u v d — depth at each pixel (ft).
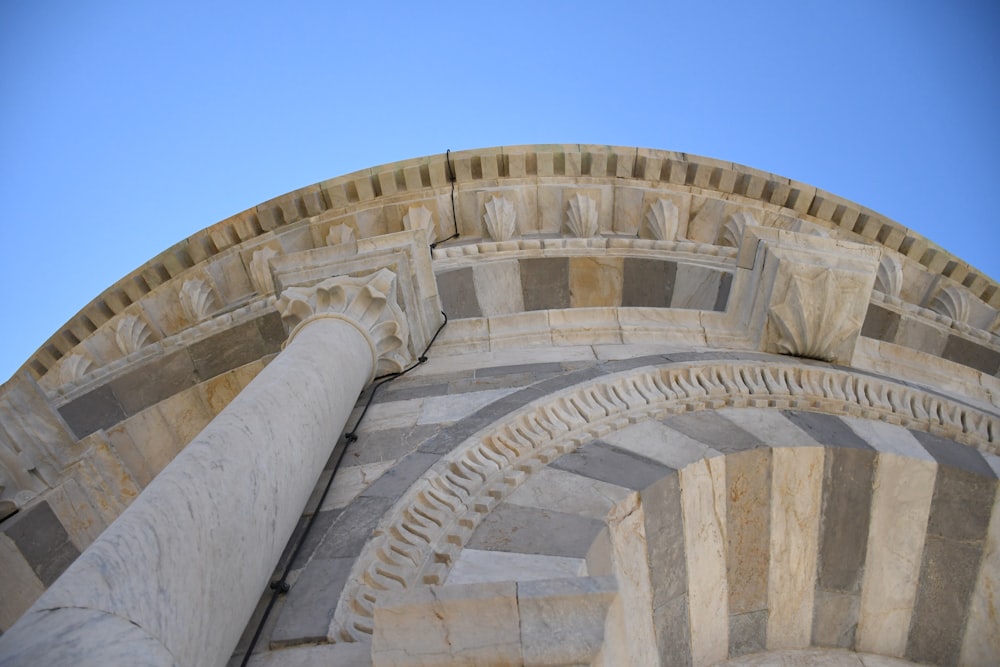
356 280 20.01
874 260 20.58
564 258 27.09
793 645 15.53
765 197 32.14
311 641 10.90
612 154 32.07
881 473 15.60
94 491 21.93
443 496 13.48
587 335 21.42
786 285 20.20
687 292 26.08
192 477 11.24
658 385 17.42
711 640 14.88
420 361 20.68
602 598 9.21
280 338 25.55
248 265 31.76
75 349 31.27
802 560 15.37
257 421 13.26
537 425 15.65
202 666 9.61
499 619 9.07
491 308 25.93
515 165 32.04
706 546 14.71
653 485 13.94
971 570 15.42
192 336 25.93
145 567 9.49
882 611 15.56
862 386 18.34
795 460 15.30
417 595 9.25
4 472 21.08
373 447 16.16
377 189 32.12
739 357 19.11
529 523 12.87
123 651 8.27
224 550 10.77
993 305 30.07
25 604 19.44
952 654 15.48
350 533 13.12
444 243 30.45
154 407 24.76
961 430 17.35
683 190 32.07
